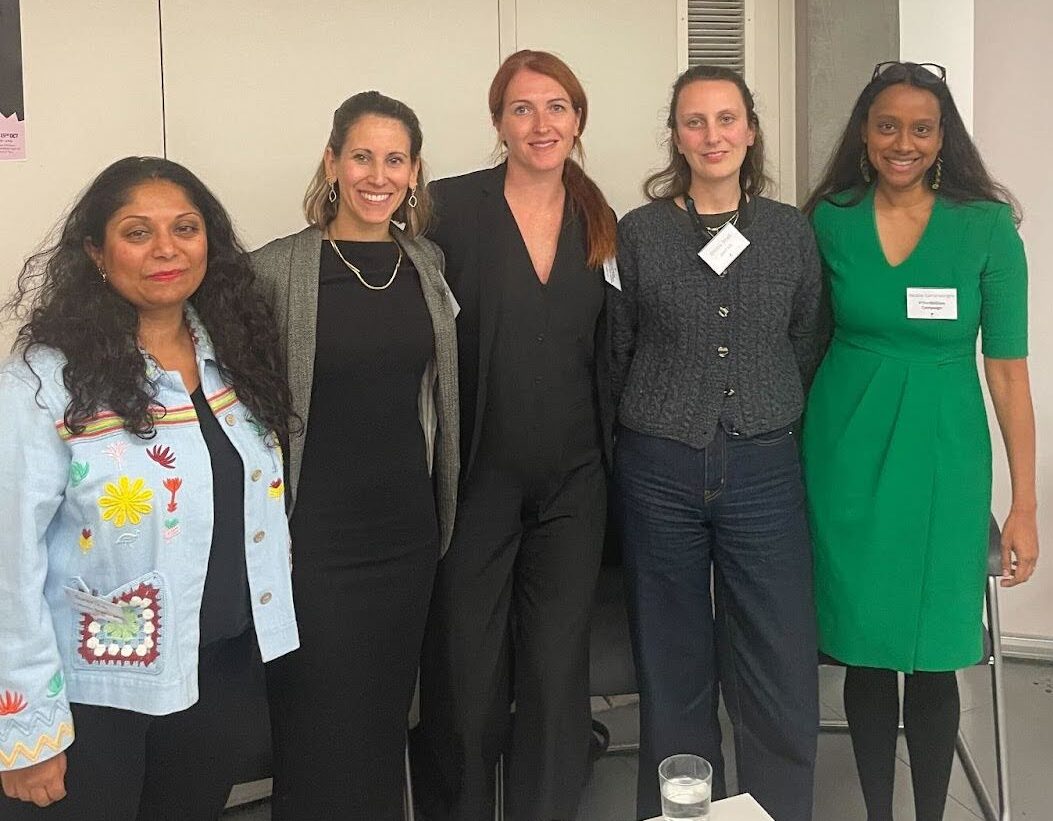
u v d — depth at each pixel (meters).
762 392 2.15
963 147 2.23
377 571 2.02
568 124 2.13
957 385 2.23
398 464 2.01
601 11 2.99
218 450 1.71
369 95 2.01
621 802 2.77
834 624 2.33
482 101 2.91
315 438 1.94
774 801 2.35
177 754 1.80
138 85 2.60
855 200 2.29
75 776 1.63
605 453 2.33
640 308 2.21
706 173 2.12
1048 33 3.29
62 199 2.58
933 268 2.19
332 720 2.03
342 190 1.97
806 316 2.29
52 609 1.60
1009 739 3.04
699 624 2.31
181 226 1.65
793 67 3.23
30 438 1.52
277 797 2.10
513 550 2.29
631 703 3.36
